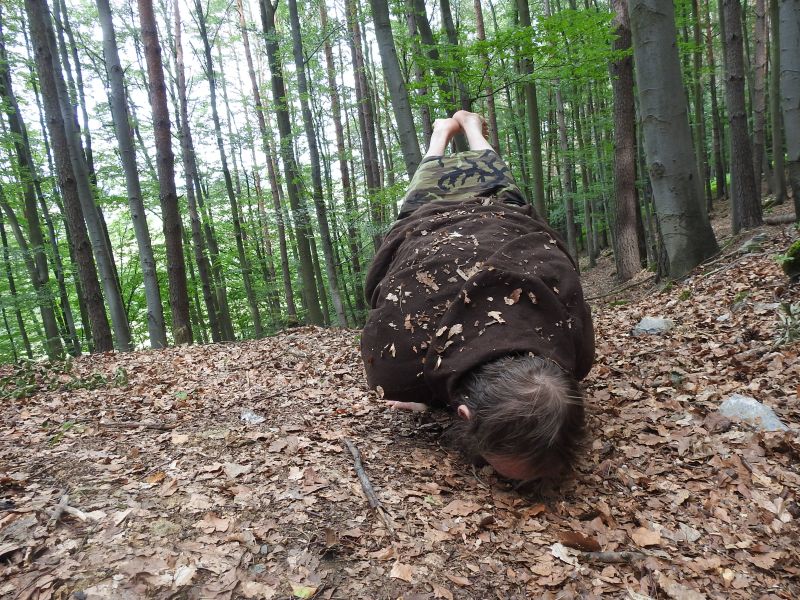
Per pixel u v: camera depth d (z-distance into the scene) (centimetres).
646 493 132
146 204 886
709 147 1283
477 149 173
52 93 429
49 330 742
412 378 125
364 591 97
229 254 1097
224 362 274
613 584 104
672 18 347
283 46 706
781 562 111
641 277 630
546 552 111
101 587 92
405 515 117
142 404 192
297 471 132
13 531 105
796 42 317
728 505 127
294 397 193
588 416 164
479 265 126
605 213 1127
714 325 246
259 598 93
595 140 1012
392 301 130
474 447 111
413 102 405
